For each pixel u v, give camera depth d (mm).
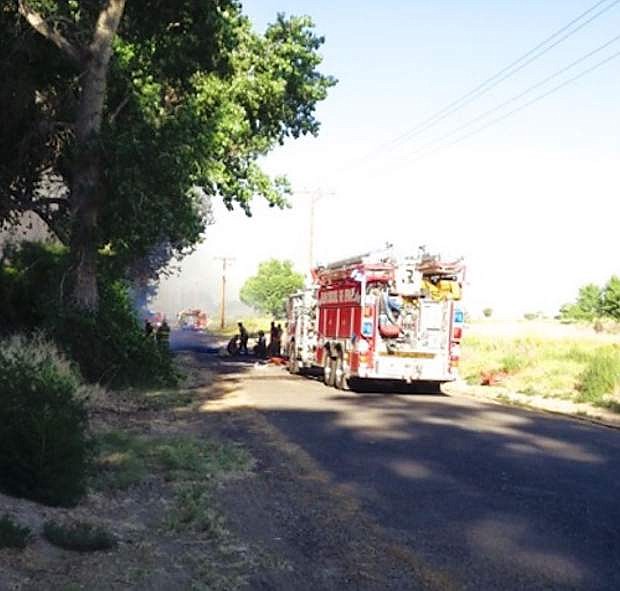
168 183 18312
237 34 22547
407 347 21594
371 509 8312
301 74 25062
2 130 19500
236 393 19766
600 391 20828
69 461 7383
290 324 29406
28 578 5305
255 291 122938
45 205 20578
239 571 6090
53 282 19688
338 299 23359
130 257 22953
